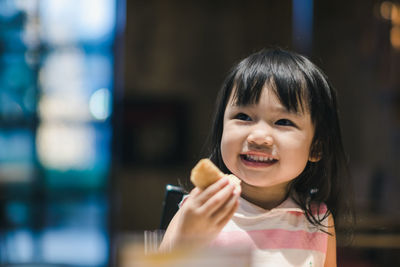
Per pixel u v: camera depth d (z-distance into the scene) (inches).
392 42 173.6
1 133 209.3
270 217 39.7
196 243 19.7
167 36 240.8
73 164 214.4
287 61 39.0
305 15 201.2
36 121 211.2
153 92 239.5
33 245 174.2
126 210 226.8
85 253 169.0
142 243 18.7
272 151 36.2
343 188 45.6
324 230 41.7
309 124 38.3
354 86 187.0
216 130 42.9
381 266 67.2
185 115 241.9
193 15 242.5
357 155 182.7
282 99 36.6
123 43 230.2
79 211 209.5
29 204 203.5
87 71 216.4
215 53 243.4
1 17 205.9
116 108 219.9
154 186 234.1
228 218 31.0
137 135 235.6
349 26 190.4
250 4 238.5
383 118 177.5
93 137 218.7
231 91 40.3
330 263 43.6
